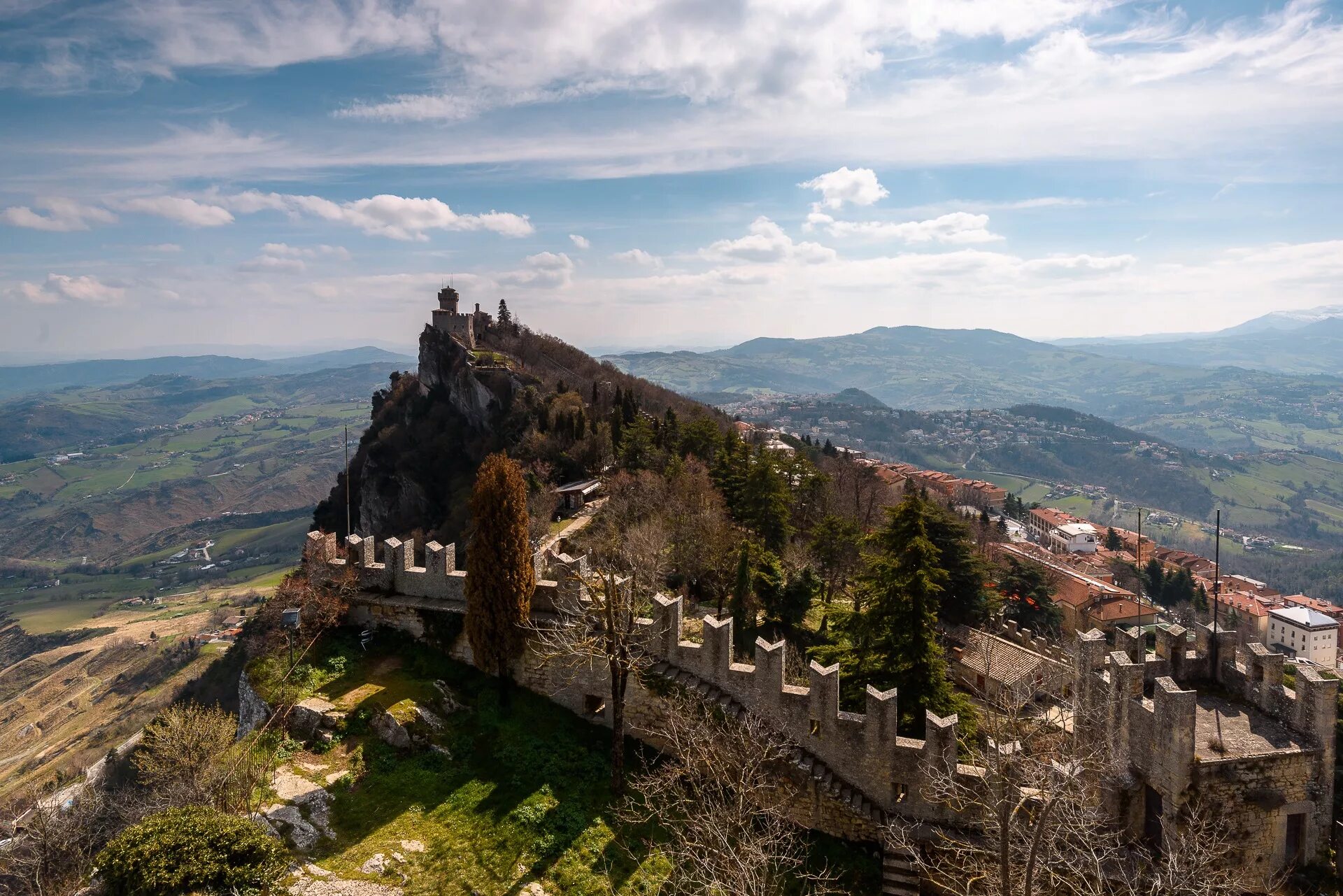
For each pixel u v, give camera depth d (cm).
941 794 2459
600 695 3005
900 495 11675
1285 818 2066
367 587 3506
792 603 5066
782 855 2144
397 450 13338
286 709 2834
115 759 4547
